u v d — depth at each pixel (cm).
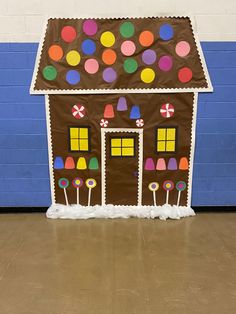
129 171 284
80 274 200
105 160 282
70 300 176
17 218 285
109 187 287
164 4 256
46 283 191
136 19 257
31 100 272
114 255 221
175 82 266
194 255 222
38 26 260
